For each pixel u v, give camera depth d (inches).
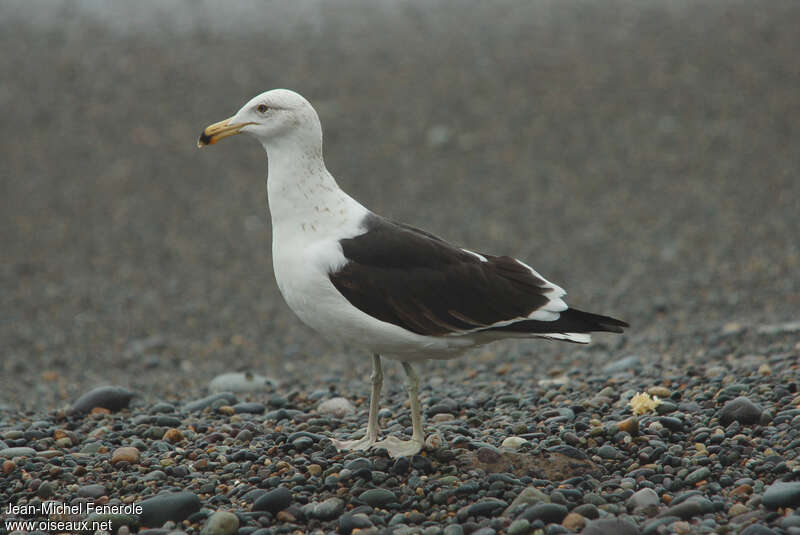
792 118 904.9
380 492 274.7
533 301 293.9
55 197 857.5
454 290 290.5
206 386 506.9
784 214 741.3
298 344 615.8
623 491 272.1
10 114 995.9
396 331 285.6
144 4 1316.4
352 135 945.5
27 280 725.3
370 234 294.0
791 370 380.2
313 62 1109.1
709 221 749.3
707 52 1059.9
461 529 253.0
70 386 528.4
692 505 253.3
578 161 882.1
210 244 785.6
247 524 265.0
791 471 269.1
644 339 536.7
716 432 309.9
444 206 820.6
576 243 743.1
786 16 1135.6
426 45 1150.3
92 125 981.2
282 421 365.7
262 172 908.0
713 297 607.8
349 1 1327.5
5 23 1231.5
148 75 1083.9
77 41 1179.3
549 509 253.8
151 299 695.1
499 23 1214.3
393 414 374.3
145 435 348.2
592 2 1270.9
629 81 1015.6
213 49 1155.9
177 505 270.4
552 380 426.9
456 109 987.3
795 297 579.8
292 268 293.1
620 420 335.0
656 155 876.0
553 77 1040.8
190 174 900.0
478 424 350.0
